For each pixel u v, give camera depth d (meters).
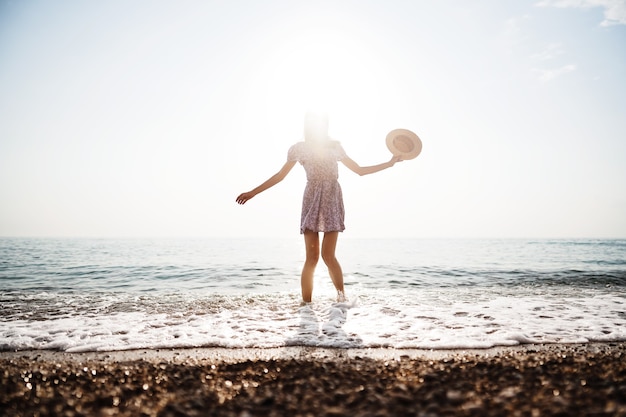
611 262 15.83
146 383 2.46
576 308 5.24
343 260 16.50
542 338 3.76
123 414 1.98
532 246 33.75
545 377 2.50
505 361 2.86
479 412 1.95
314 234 5.22
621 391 2.19
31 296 6.44
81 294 6.79
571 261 16.34
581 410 1.96
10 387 2.36
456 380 2.47
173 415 1.97
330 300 5.56
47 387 2.39
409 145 5.18
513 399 2.12
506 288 7.61
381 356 3.18
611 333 3.90
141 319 4.51
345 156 5.15
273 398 2.17
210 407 2.09
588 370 2.63
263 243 41.66
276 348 3.44
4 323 4.32
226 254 20.30
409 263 14.83
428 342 3.56
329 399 2.17
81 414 1.98
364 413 1.96
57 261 15.27
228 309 5.04
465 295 6.45
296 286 8.29
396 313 4.82
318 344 3.53
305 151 5.07
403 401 2.12
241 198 5.00
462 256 19.92
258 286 8.31
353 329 4.04
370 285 8.27
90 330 4.02
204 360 3.01
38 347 3.48
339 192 5.26
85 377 2.57
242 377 2.58
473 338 3.71
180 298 5.96
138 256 18.61
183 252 22.64
